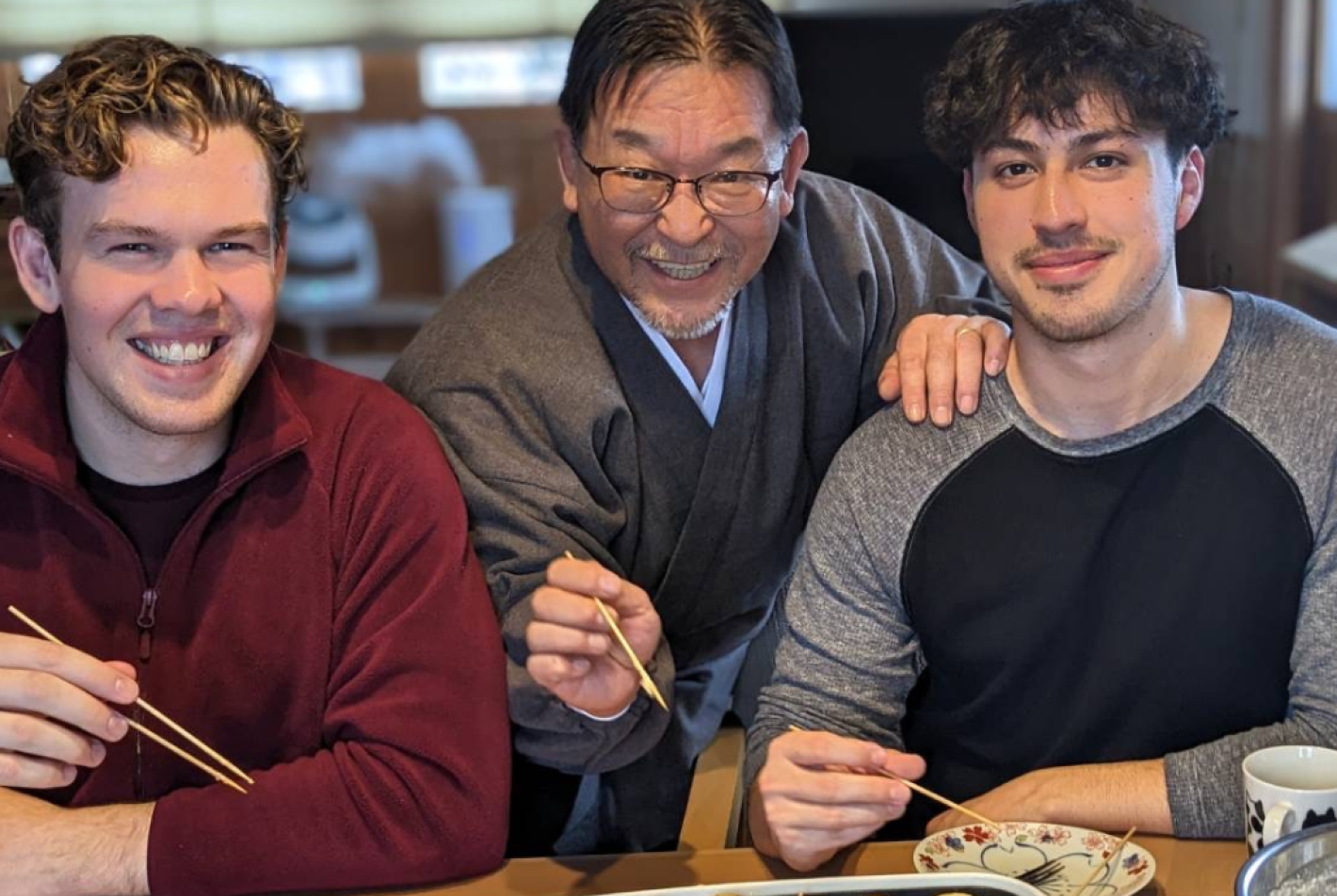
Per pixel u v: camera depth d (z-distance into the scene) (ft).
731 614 5.91
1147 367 4.59
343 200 14.15
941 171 8.02
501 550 4.98
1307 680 4.57
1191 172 4.68
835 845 4.17
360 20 12.87
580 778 5.73
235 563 4.75
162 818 4.32
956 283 5.95
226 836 4.31
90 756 4.27
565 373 5.27
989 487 4.83
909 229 6.01
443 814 4.40
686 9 4.85
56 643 4.23
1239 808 4.31
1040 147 4.40
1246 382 4.66
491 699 4.61
